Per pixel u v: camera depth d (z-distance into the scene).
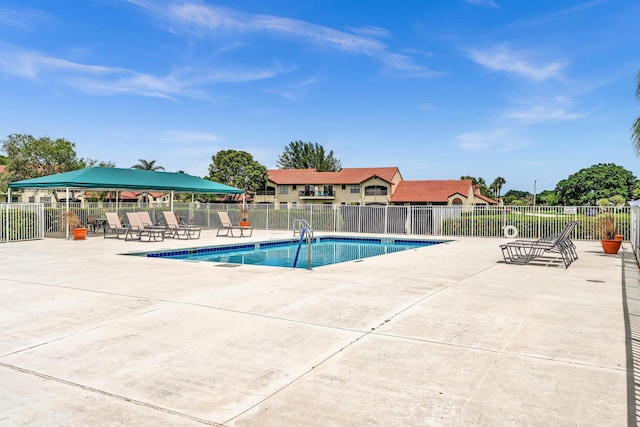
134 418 2.87
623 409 2.99
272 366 3.80
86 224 22.50
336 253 15.94
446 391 3.29
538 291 7.22
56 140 38.34
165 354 4.09
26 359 3.96
